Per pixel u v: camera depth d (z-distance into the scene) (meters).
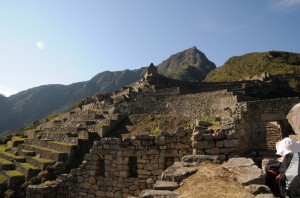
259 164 12.45
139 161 13.47
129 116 43.22
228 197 7.38
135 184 13.35
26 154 39.72
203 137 12.41
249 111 16.34
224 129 12.33
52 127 55.00
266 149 15.21
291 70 80.44
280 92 50.12
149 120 40.56
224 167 9.72
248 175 8.71
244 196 7.34
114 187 13.80
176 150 13.07
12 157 40.78
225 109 33.19
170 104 42.53
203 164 10.35
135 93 50.81
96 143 14.66
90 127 42.56
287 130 16.06
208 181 8.67
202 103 38.94
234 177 8.76
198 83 58.47
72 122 49.91
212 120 33.31
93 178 14.46
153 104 44.38
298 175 4.85
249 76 82.56
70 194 15.15
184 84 57.72
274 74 72.56
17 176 31.84
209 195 7.62
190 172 9.61
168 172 9.95
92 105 57.91
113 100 53.59
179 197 7.87
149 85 55.78
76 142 36.88
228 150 12.10
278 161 5.87
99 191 14.19
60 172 31.05
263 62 95.12
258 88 49.75
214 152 12.21
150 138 13.50
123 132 38.28
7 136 67.94
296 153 5.12
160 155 13.23
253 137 15.78
